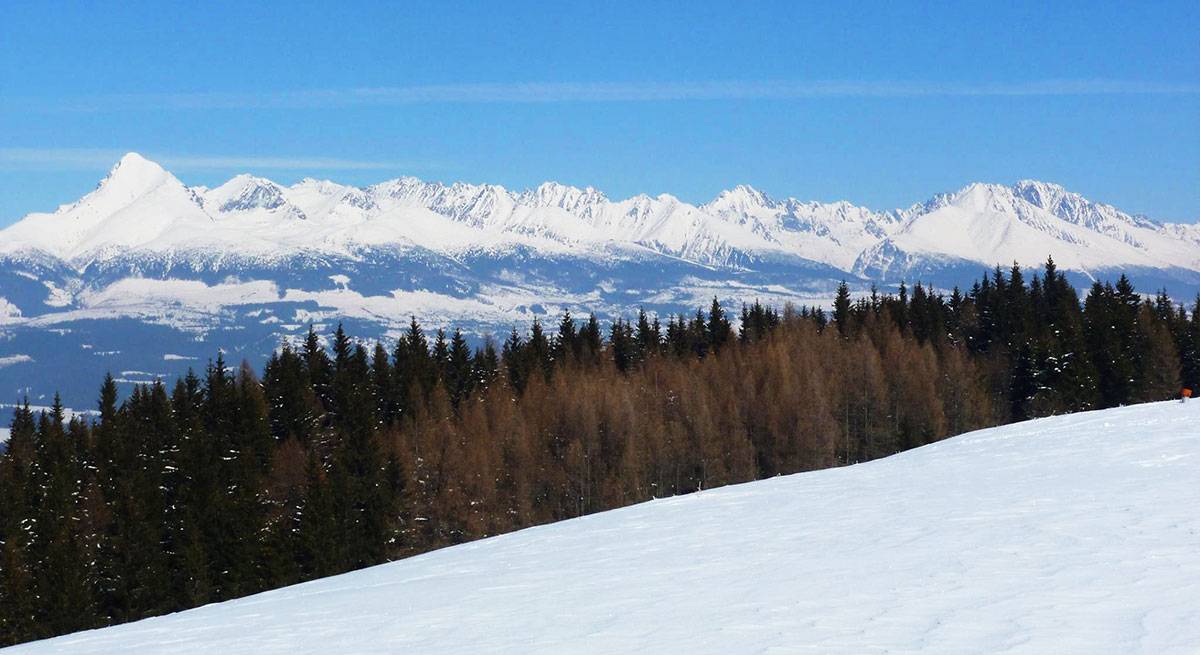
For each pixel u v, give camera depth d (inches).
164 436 2923.2
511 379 3828.7
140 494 2529.5
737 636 598.5
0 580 2242.9
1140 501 974.4
